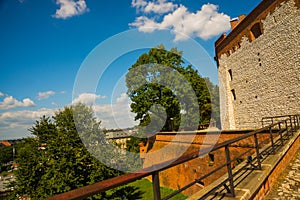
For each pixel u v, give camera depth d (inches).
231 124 919.7
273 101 701.9
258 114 774.5
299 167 231.3
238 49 876.6
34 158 510.6
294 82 620.4
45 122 599.2
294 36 612.7
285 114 654.5
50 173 448.1
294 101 622.5
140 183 748.0
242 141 455.8
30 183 492.1
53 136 537.3
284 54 649.0
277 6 665.0
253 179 158.1
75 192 50.0
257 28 782.5
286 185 186.5
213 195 135.8
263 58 738.8
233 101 934.4
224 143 132.3
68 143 468.8
